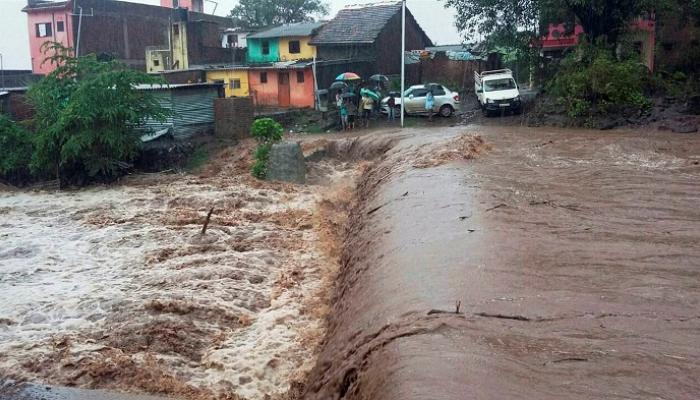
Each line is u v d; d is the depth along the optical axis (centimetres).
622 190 1280
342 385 634
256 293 1128
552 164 1586
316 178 2166
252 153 2388
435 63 3806
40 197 2012
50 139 2116
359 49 3659
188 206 1811
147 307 1040
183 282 1177
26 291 1152
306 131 2881
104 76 2158
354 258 1088
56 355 888
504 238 934
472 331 614
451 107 2973
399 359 564
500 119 2831
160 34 4497
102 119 2130
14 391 783
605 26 2689
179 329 975
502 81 2941
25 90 2692
